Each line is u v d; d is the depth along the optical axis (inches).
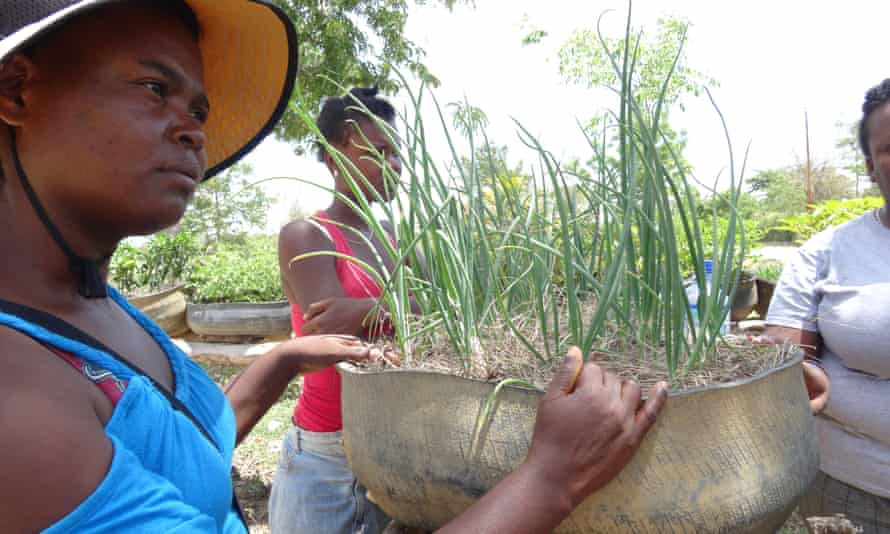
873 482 45.4
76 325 19.4
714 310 26.4
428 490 23.9
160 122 18.7
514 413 22.1
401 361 30.1
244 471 106.1
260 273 175.8
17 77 17.4
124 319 23.5
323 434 49.0
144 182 18.4
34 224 18.5
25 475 14.6
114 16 18.4
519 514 18.8
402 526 29.6
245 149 30.2
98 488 15.8
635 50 26.6
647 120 28.8
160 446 18.5
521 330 30.8
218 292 173.0
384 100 48.2
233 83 28.6
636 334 27.3
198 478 19.5
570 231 35.4
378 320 39.6
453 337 28.0
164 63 18.9
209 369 157.5
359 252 48.9
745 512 20.8
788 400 23.3
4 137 18.0
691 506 20.5
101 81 17.9
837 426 47.3
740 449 20.9
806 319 48.6
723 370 25.5
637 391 20.5
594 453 19.3
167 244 184.2
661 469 20.6
